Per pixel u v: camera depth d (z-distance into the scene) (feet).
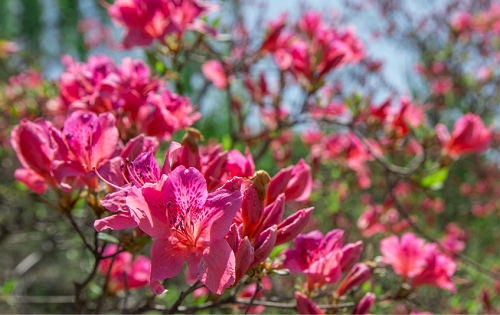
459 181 4.47
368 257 1.22
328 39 1.60
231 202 0.81
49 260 4.46
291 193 1.02
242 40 2.65
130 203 0.79
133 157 0.95
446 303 2.79
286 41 1.92
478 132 1.71
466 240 3.41
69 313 4.48
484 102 4.03
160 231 0.81
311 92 1.68
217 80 2.05
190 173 0.82
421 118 1.91
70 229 2.43
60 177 0.95
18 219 2.89
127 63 1.20
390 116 1.90
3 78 3.25
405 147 2.70
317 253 1.01
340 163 2.49
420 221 3.77
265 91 2.11
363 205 3.33
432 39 4.91
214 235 0.80
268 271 0.98
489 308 2.34
